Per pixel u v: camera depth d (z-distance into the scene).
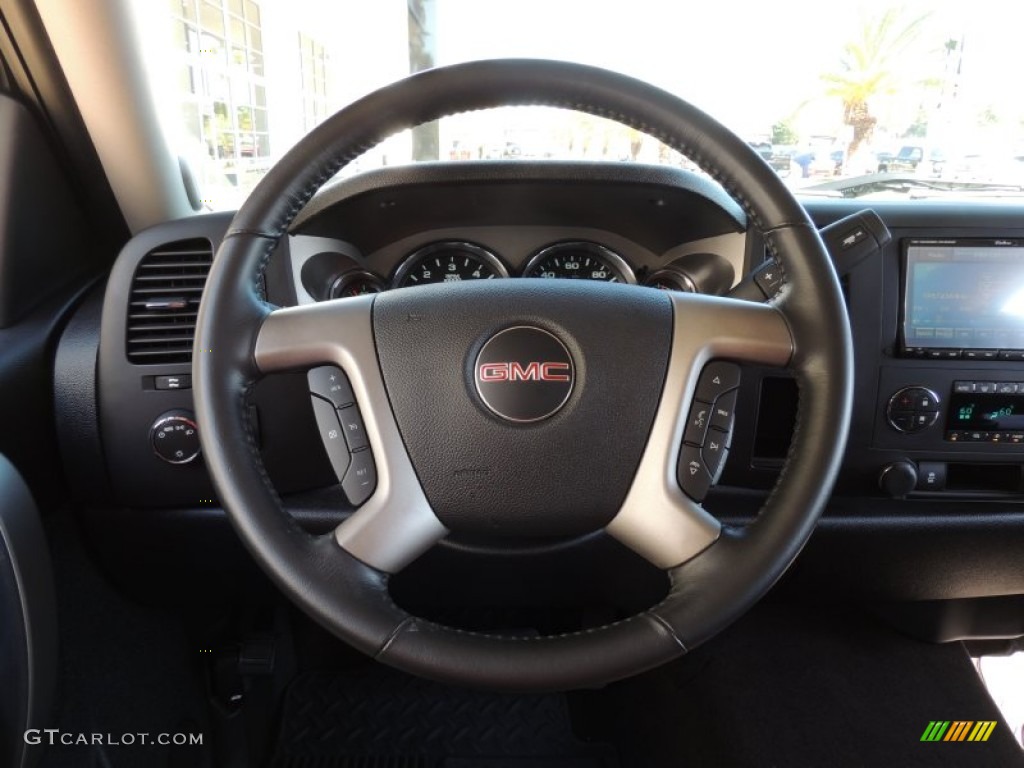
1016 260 1.00
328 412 0.66
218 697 1.21
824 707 1.20
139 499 0.99
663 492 0.63
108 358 0.95
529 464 0.63
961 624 1.31
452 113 0.66
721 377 0.65
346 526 0.64
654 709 1.25
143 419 0.96
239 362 0.63
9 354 0.89
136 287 0.95
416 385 0.64
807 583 1.17
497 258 1.08
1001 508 1.06
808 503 0.60
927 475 1.04
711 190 0.91
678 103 0.65
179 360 0.95
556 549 0.95
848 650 1.33
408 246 1.07
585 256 1.09
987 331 1.00
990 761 1.09
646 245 1.08
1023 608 1.27
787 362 0.65
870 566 1.12
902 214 1.00
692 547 0.62
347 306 0.65
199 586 1.13
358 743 1.26
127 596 1.13
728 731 1.15
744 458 1.01
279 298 0.93
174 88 1.17
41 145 1.03
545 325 0.63
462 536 0.94
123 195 1.13
